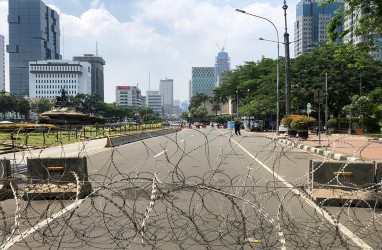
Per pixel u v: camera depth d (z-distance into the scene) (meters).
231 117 107.75
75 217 6.59
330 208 7.41
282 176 11.82
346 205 7.00
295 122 29.98
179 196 8.19
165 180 10.92
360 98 40.69
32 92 188.75
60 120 56.78
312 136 37.69
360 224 6.31
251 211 6.70
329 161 8.22
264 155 19.28
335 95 51.78
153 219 6.23
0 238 5.57
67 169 8.62
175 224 5.95
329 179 8.19
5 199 8.44
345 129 47.22
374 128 36.00
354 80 52.28
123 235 5.63
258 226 5.59
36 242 5.45
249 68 77.81
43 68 188.50
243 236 5.02
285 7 33.81
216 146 26.75
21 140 27.70
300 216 6.64
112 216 6.21
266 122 67.94
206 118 149.12
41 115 58.50
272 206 7.41
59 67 188.38
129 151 22.39
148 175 12.14
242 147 25.58
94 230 5.89
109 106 149.50
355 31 14.52
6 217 6.28
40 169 8.70
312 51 53.72
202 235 5.01
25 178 7.71
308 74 53.47
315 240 5.30
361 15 14.02
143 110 181.00
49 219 6.34
